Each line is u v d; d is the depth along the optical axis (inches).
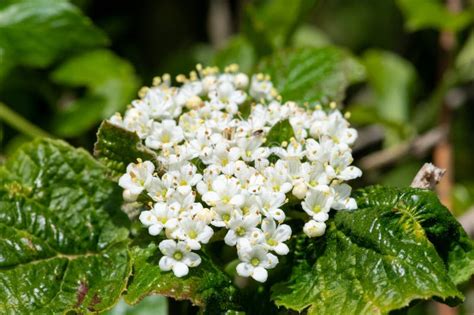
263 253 13.3
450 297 13.1
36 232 14.5
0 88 19.4
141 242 13.9
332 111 15.1
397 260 13.2
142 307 15.4
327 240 13.8
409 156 20.5
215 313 13.4
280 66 16.4
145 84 20.8
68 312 14.0
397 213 13.4
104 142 14.0
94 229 14.7
